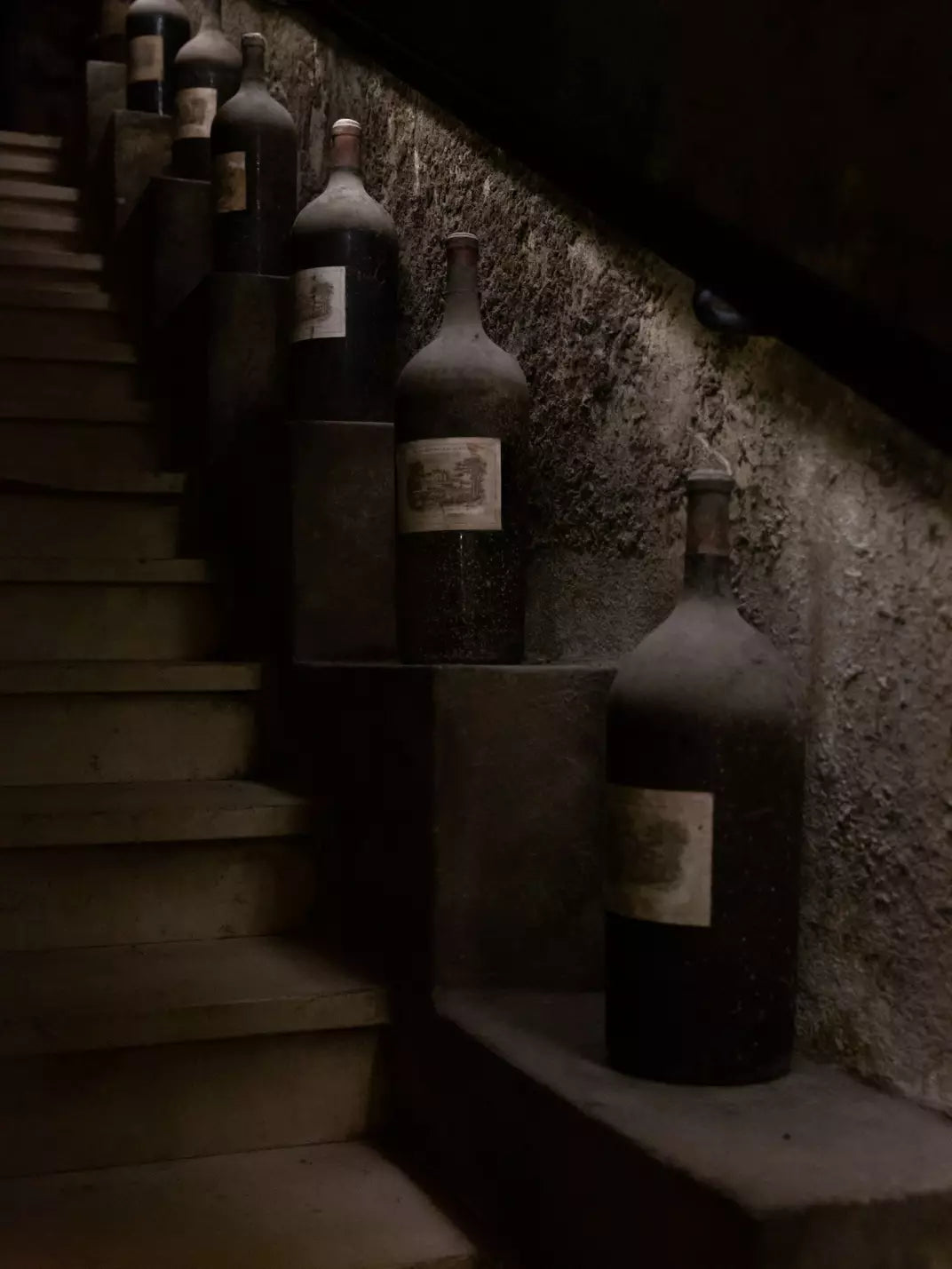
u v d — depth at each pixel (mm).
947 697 1232
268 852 2018
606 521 1909
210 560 2555
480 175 2371
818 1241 1059
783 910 1351
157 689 2242
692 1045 1338
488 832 1688
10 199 4246
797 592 1446
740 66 929
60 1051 1593
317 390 2375
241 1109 1696
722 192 953
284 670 2238
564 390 2039
